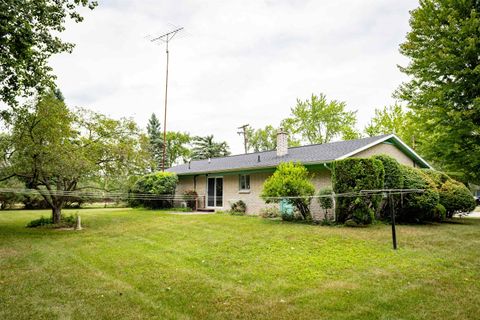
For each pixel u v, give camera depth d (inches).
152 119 1939.0
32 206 1039.6
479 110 535.5
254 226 441.7
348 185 442.0
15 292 199.2
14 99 431.5
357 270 241.9
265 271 242.5
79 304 179.5
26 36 342.0
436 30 579.5
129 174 623.8
